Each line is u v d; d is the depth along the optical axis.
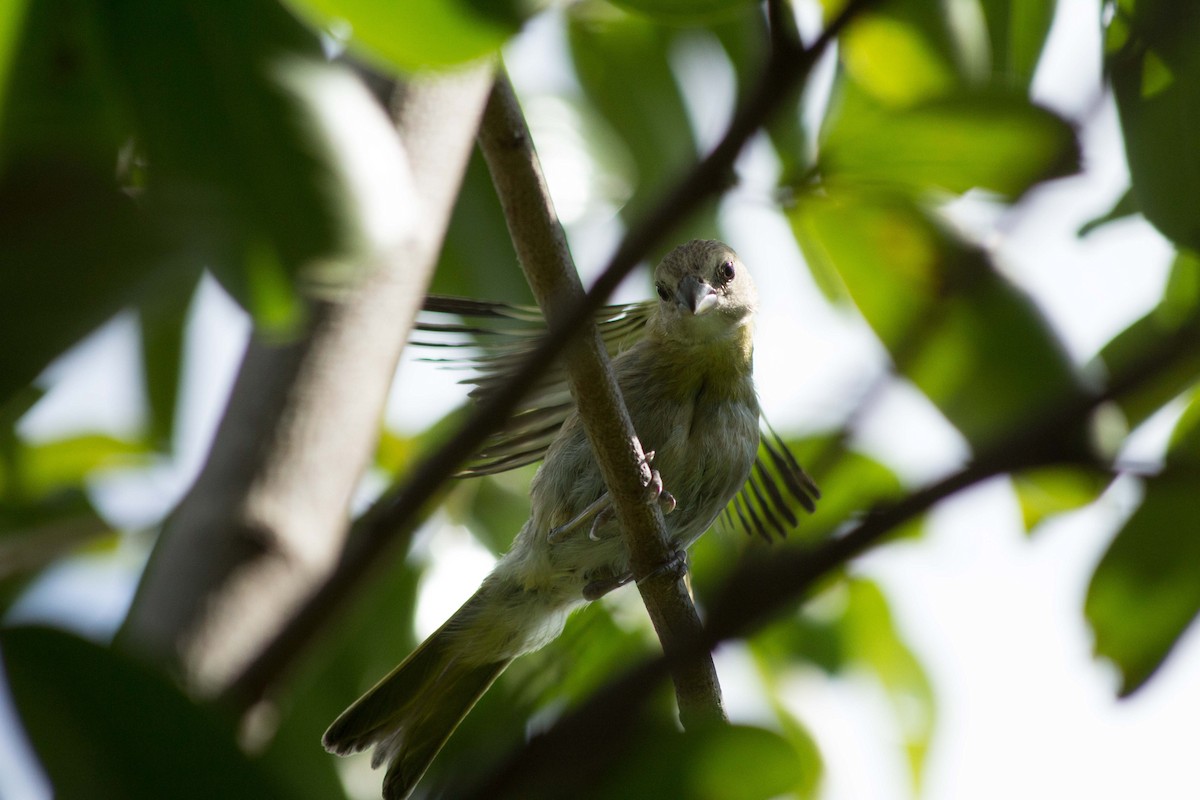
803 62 3.05
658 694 2.24
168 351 7.14
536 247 4.46
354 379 5.69
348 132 2.71
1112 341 4.55
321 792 3.48
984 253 4.38
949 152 3.87
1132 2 3.73
